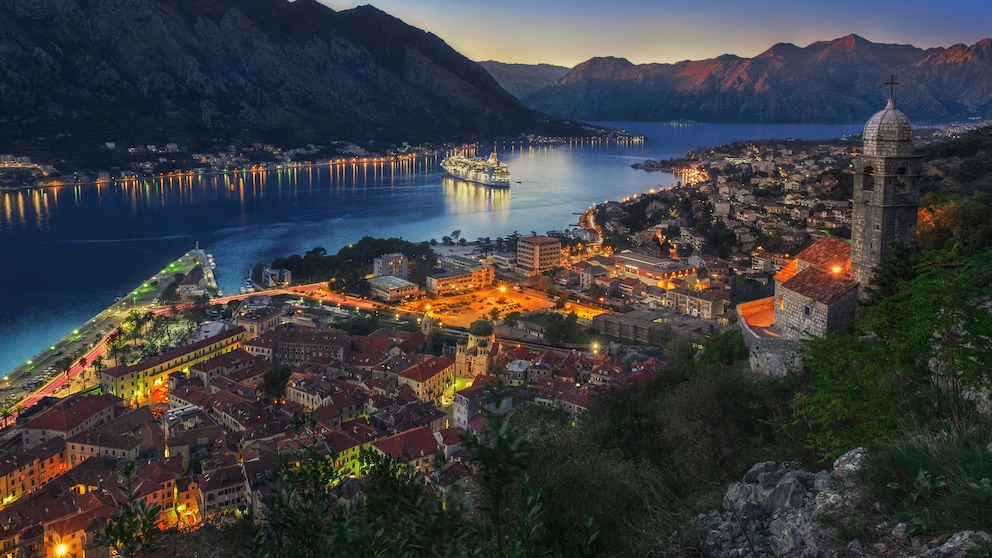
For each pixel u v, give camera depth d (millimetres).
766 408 66500
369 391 172000
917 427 34375
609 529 39750
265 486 119312
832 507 27109
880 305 50938
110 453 143375
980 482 24172
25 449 149000
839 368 46281
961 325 42500
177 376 189250
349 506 27156
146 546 25938
